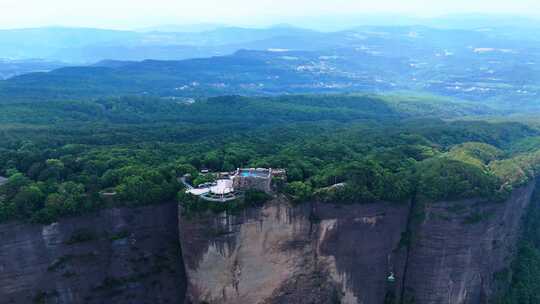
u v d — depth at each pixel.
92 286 94.25
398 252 107.31
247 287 94.25
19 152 114.19
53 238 89.06
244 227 91.56
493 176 112.75
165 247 99.75
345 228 99.50
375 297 106.06
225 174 105.88
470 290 108.62
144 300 99.56
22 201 86.81
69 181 96.56
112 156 112.94
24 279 87.56
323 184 100.81
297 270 97.69
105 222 93.88
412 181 107.12
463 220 103.62
